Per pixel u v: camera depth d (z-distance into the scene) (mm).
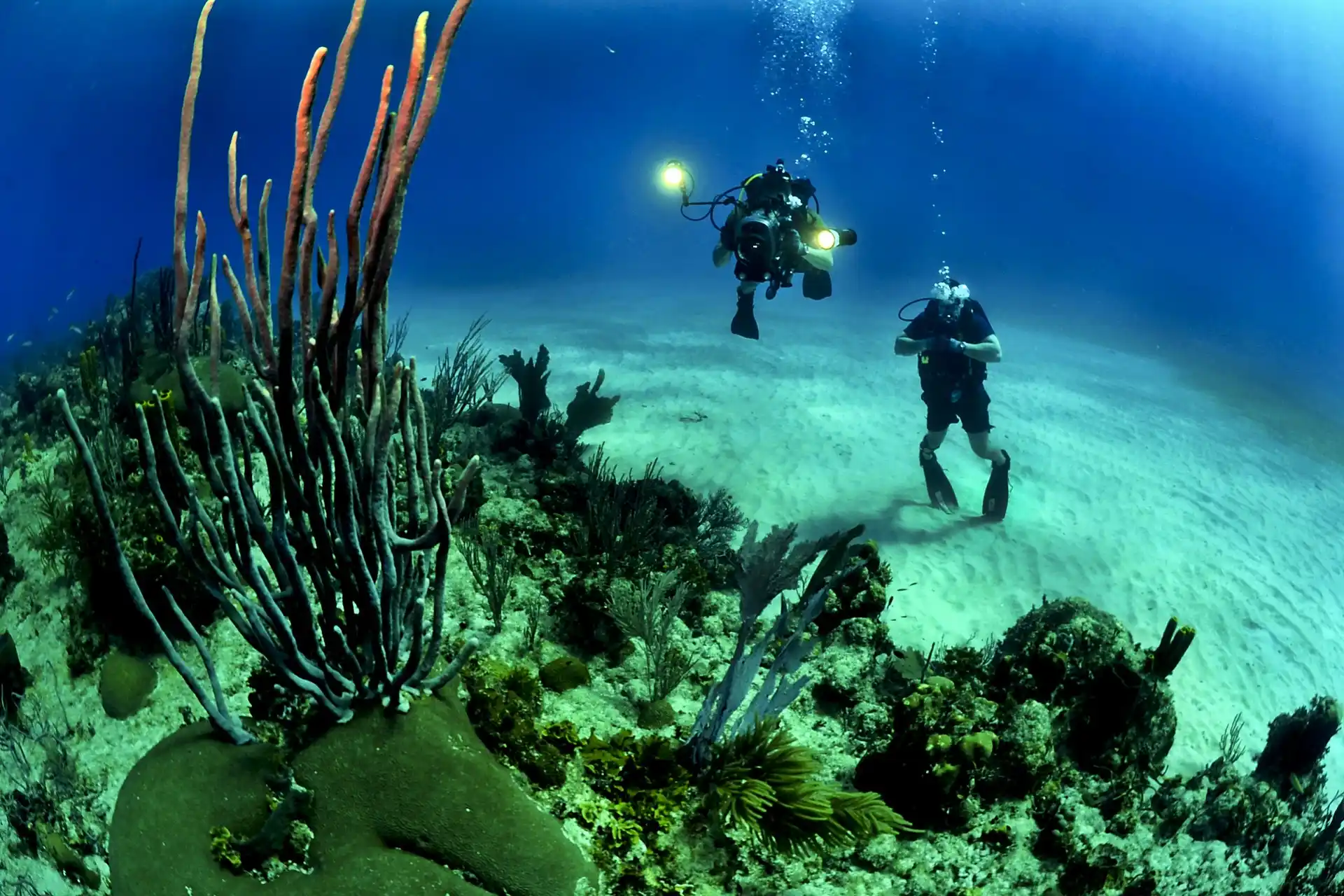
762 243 7059
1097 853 3496
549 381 12344
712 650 4566
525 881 2701
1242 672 6598
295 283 2053
